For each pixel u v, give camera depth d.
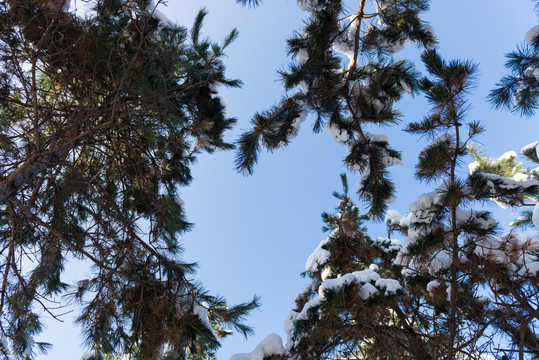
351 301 4.30
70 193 4.27
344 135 5.59
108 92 4.17
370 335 4.60
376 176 5.59
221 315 4.29
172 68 4.34
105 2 4.02
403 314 4.74
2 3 3.34
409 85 5.24
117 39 3.99
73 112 3.95
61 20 3.54
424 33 5.13
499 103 4.41
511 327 4.04
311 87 5.38
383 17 5.19
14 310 3.81
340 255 6.18
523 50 4.04
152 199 4.98
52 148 3.60
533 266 4.00
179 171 5.68
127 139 4.73
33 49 3.33
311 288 6.50
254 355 4.73
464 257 4.21
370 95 5.29
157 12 4.54
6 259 3.68
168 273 4.59
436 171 3.94
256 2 4.41
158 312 4.23
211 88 5.48
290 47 5.39
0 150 3.88
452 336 4.11
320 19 5.27
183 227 5.30
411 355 4.46
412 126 4.02
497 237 4.21
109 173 4.83
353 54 5.53
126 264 4.49
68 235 4.34
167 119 4.40
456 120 3.83
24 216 3.87
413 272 4.72
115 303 4.26
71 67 3.78
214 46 4.98
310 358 4.64
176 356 4.00
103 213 4.55
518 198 3.89
